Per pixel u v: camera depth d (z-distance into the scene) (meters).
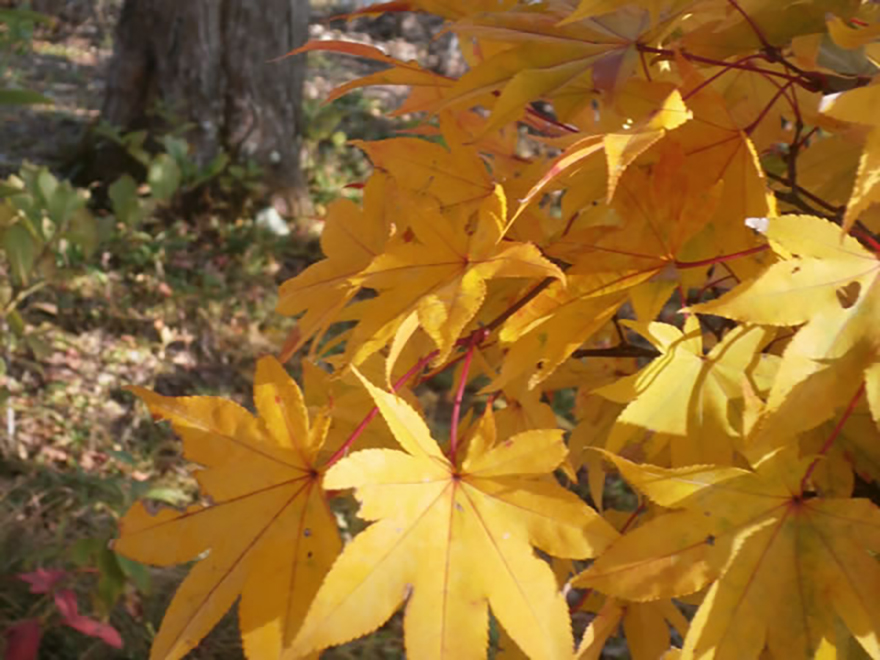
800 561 0.33
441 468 0.34
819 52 0.38
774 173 0.47
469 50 0.47
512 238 0.41
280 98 2.86
